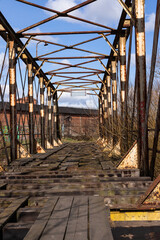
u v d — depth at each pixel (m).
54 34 7.79
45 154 9.45
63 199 3.16
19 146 7.66
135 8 4.76
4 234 2.48
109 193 3.53
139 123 4.70
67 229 2.23
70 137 30.64
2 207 3.15
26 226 2.51
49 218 2.51
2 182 4.31
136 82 5.12
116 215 3.02
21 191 3.53
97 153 9.45
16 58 7.52
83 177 4.54
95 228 2.24
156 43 4.03
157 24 3.95
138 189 3.56
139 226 2.68
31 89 10.12
